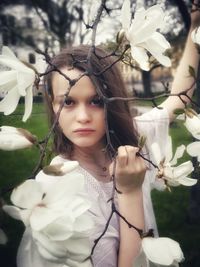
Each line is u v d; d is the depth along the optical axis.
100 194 0.51
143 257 0.36
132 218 0.45
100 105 0.46
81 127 0.45
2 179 1.35
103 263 0.48
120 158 0.40
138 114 0.68
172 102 0.62
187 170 0.39
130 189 0.43
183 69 0.63
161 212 1.51
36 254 0.29
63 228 0.28
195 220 1.41
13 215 0.29
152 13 0.37
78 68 0.47
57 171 0.30
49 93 0.48
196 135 0.40
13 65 0.33
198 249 1.22
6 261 0.99
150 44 0.38
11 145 0.32
